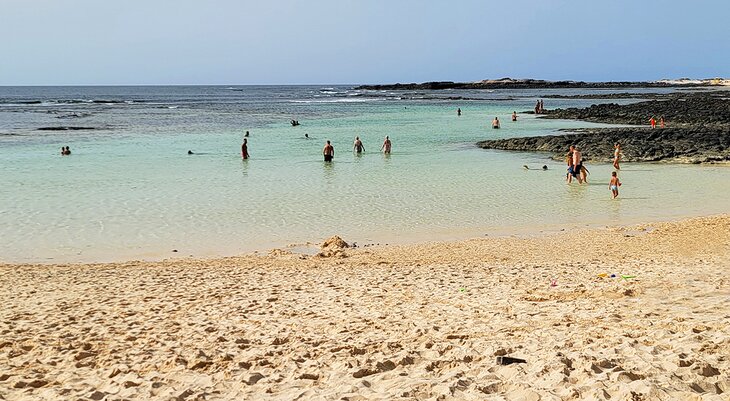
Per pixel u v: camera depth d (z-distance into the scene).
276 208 21.72
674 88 184.50
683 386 5.61
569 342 7.48
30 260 15.72
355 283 12.74
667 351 6.81
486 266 14.27
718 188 25.34
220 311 10.65
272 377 6.95
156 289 12.50
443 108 90.56
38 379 7.28
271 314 10.34
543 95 145.75
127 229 18.78
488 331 8.47
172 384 6.90
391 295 11.48
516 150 39.16
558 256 15.30
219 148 40.03
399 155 36.88
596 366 6.36
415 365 7.10
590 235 17.78
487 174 29.44
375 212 21.17
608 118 63.44
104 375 7.44
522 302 10.25
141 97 148.75
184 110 85.81
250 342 8.66
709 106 69.94
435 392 5.95
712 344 6.87
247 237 18.02
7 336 9.30
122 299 11.68
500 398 5.68
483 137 47.66
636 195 24.08
